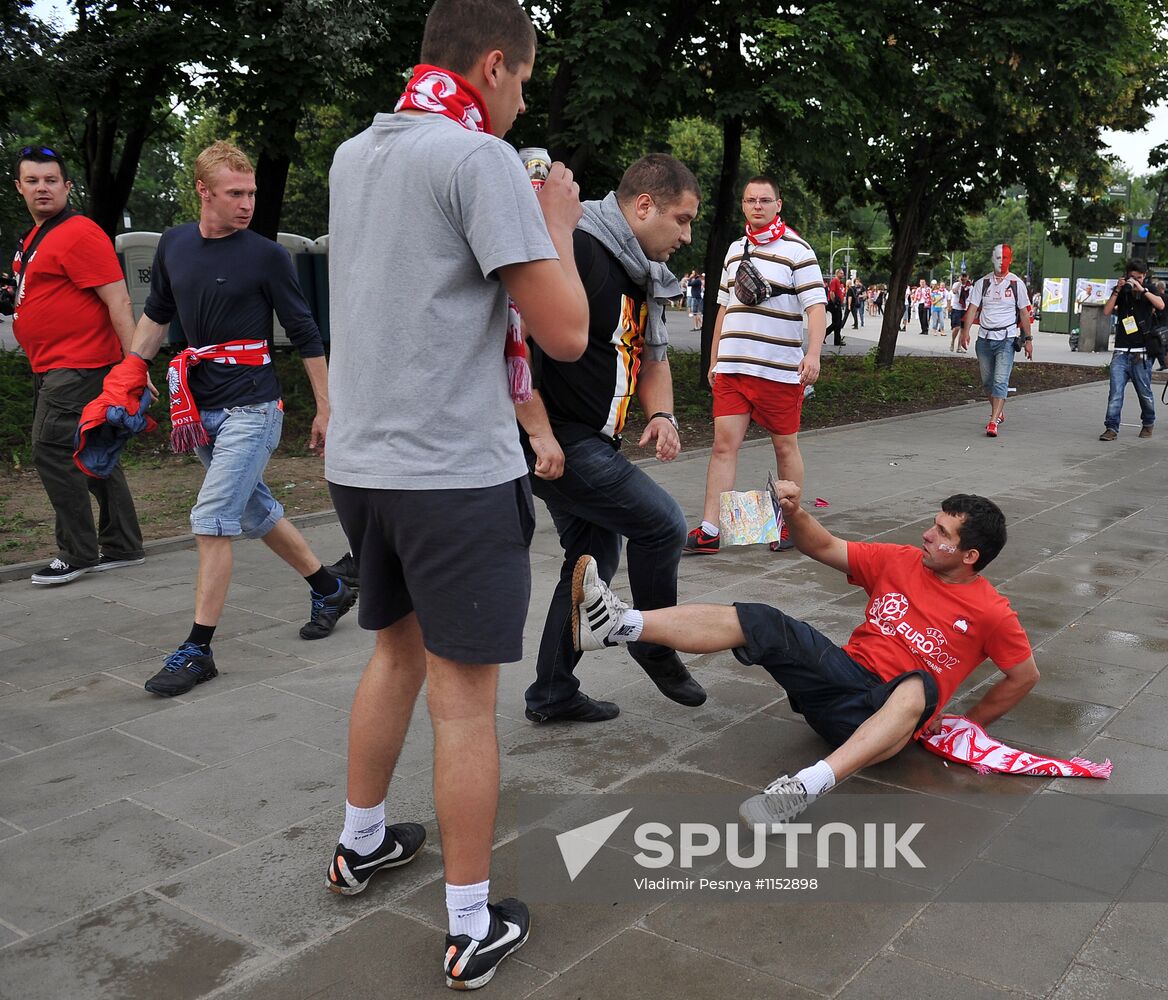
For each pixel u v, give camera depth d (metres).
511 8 2.29
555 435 3.36
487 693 2.35
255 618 5.06
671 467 9.27
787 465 6.51
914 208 19.48
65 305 5.46
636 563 3.57
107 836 3.01
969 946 2.48
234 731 3.74
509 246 2.10
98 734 3.72
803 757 3.51
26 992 2.32
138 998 2.30
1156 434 11.47
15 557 6.22
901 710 3.21
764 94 11.64
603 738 3.66
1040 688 4.14
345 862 2.67
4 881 2.78
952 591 3.45
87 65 11.61
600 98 11.29
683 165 3.33
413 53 12.58
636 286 3.37
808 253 6.18
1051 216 21.31
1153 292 10.80
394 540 2.29
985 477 8.79
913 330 38.78
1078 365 21.58
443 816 2.32
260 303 4.27
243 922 2.59
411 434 2.21
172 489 8.34
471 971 2.31
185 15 11.57
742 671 4.32
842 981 2.35
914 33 14.02
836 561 3.69
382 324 2.21
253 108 12.15
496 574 2.27
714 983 2.35
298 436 10.84
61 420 5.54
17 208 15.04
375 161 2.23
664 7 11.71
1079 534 6.70
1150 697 4.05
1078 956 2.44
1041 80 14.70
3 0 11.24
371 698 2.60
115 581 5.75
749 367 6.21
